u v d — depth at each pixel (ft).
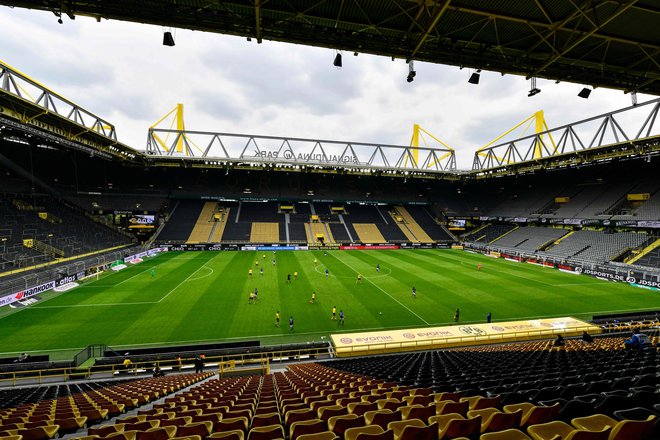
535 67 48.60
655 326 77.10
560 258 163.84
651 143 138.31
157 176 236.02
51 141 153.28
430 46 45.11
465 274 137.69
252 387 35.65
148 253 176.45
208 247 198.90
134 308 89.56
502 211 249.14
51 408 28.94
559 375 26.96
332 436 13.66
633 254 144.46
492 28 42.78
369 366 49.21
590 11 37.73
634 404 15.02
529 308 93.30
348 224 242.78
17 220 138.62
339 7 39.27
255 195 248.93
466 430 13.39
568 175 230.48
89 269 124.57
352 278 127.44
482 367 37.45
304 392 28.12
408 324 80.94
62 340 69.82
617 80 51.11
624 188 184.44
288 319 82.94
